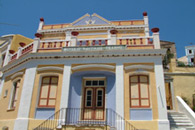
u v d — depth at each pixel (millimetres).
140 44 13000
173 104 16781
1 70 17109
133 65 12227
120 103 11500
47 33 19188
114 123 11438
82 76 13297
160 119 10914
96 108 12555
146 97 11742
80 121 11938
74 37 14023
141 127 10898
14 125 12078
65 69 12867
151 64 12227
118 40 13898
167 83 18312
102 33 18000
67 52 13039
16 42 19703
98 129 10336
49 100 12609
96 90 13047
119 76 12141
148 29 17625
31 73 13219
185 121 12484
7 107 14305
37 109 12359
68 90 12289
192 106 17188
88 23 18734
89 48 13250
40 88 13008
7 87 15727
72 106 12266
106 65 12523
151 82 11828
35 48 14000
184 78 18328
